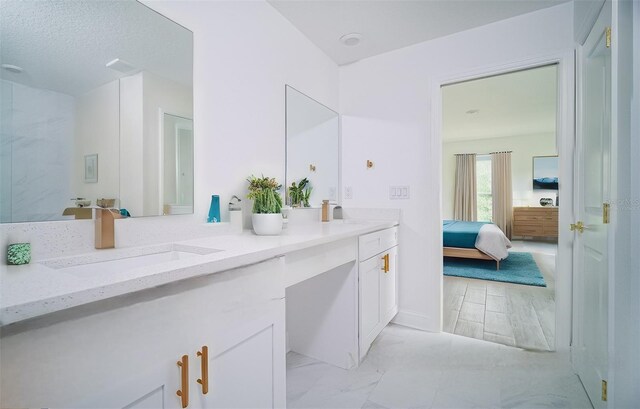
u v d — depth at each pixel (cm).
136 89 118
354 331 176
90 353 59
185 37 138
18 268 79
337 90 268
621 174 105
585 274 156
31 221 91
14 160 88
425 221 231
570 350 184
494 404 144
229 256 88
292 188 211
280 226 150
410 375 168
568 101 184
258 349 99
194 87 142
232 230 151
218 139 154
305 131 224
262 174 182
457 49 219
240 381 92
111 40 111
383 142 250
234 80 164
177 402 74
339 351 180
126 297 65
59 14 98
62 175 98
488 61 208
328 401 147
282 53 200
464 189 720
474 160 711
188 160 138
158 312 71
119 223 112
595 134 143
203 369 79
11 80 87
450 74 221
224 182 157
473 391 154
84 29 104
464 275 368
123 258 108
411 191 237
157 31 127
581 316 162
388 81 247
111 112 111
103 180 108
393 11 193
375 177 253
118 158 112
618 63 105
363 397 150
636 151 102
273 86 192
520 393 152
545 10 190
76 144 101
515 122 545
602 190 132
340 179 269
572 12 183
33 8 92
